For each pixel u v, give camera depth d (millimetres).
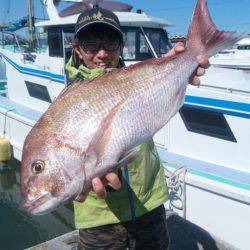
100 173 838
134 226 1093
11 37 4344
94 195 1048
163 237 1159
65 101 873
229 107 2094
